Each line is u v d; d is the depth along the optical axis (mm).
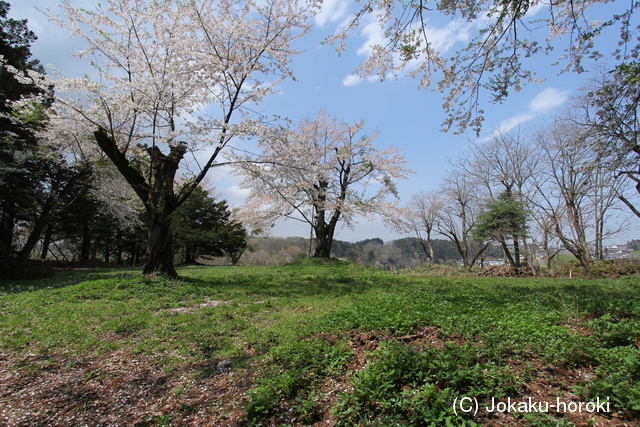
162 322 6734
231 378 4371
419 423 2859
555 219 19234
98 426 3502
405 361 3734
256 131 12148
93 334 5977
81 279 13898
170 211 12062
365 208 23781
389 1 5430
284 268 20578
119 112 11953
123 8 11695
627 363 3316
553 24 5762
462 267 24359
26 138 18391
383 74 6879
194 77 12250
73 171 21703
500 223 24047
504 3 4902
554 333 4469
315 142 24812
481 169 27922
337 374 3982
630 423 2689
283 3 12898
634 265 20109
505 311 6043
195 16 12055
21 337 5730
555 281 15883
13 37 18531
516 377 3453
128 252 38375
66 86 11102
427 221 35781
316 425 3205
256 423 3350
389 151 25859
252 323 6668
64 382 4348
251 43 12789
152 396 4055
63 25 11375
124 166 11547
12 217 21000
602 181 15555
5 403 3854
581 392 3090
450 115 6832
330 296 9844
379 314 6113
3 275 13664
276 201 24672
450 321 5379
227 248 34969
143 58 12211
